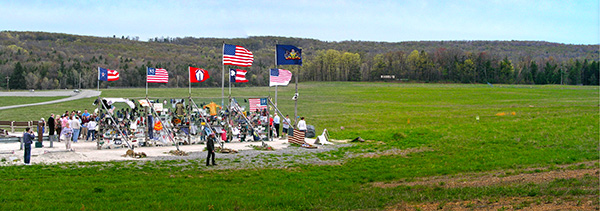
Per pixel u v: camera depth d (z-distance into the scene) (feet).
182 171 67.82
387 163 80.07
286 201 49.11
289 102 315.99
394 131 127.03
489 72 644.27
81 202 45.98
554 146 97.81
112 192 50.72
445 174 69.87
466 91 415.23
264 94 395.55
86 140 102.89
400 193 53.57
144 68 552.41
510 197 48.19
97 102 90.02
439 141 108.06
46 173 61.87
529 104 270.26
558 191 49.08
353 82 627.05
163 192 51.62
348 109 261.24
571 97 334.44
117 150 87.45
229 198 49.42
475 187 55.52
